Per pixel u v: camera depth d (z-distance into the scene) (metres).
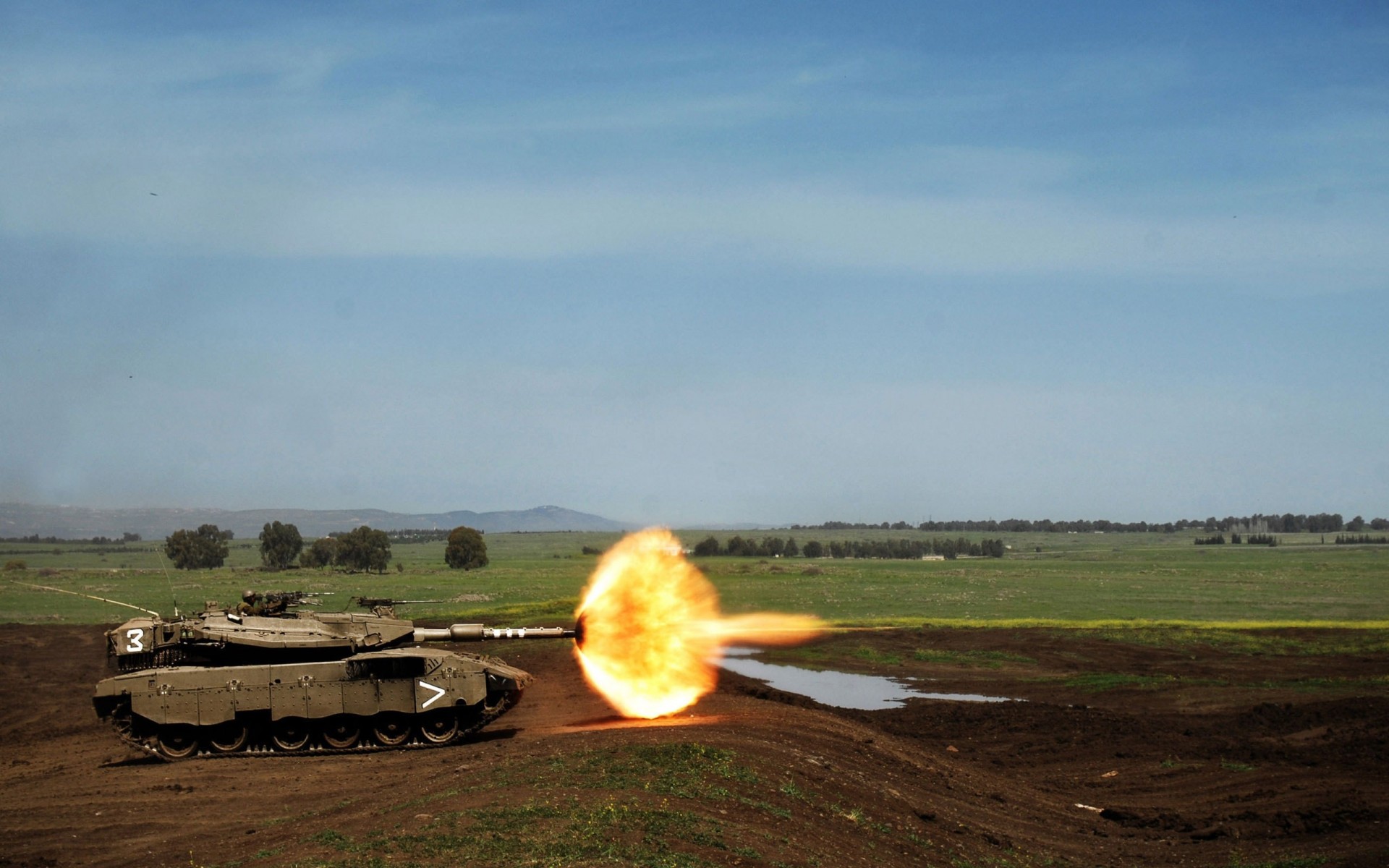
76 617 80.56
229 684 28.48
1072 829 25.28
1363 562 157.75
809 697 44.00
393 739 29.41
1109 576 129.38
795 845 18.23
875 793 23.16
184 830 20.88
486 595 94.25
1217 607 86.56
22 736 36.47
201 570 148.50
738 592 97.81
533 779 20.27
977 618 77.25
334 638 30.06
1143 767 31.98
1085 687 46.81
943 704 41.81
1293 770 30.97
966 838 22.14
